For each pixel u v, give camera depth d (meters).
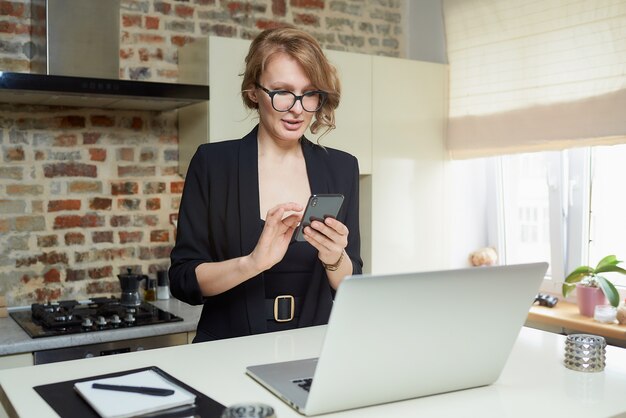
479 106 3.59
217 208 1.89
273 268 1.84
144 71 3.36
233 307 1.83
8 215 3.11
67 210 3.23
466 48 3.65
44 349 2.57
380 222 3.56
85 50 2.95
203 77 3.10
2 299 2.99
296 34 1.76
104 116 3.29
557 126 3.18
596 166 3.30
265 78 1.76
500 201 3.83
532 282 1.28
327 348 1.10
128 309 2.97
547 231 3.57
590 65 3.02
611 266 3.03
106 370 1.40
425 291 1.16
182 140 3.39
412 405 1.22
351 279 1.07
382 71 3.53
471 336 1.25
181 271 1.82
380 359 1.16
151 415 1.12
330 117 1.90
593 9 2.98
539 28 3.24
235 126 3.11
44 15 2.89
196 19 3.47
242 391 1.26
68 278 3.24
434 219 3.74
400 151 3.61
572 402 1.23
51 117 3.17
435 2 3.96
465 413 1.17
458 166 3.84
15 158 3.11
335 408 1.17
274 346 1.59
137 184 3.38
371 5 4.04
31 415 1.12
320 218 1.54
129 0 3.31
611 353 1.61
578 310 3.20
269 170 1.92
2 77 2.52
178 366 1.42
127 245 3.37
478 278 1.20
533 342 1.70
